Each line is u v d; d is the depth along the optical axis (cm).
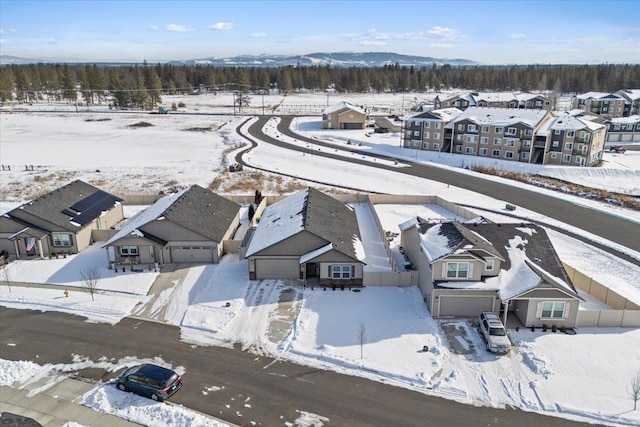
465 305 3203
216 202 4781
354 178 7025
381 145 9519
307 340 2981
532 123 7875
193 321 3206
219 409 2389
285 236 3709
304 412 2373
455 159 8206
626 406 2408
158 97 17150
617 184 6862
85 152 8900
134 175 7156
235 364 2759
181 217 4128
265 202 5419
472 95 12988
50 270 3984
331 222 4100
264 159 8225
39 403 2428
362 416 2347
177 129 11556
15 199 5966
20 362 2758
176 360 2797
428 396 2494
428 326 3125
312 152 8844
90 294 3594
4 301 3506
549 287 2988
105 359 2812
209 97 19962
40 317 3288
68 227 4247
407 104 17500
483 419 2330
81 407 2397
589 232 4869
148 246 4003
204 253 4081
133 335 3064
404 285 3653
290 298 3494
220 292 3594
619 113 11862
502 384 2577
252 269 3753
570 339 2962
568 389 2528
